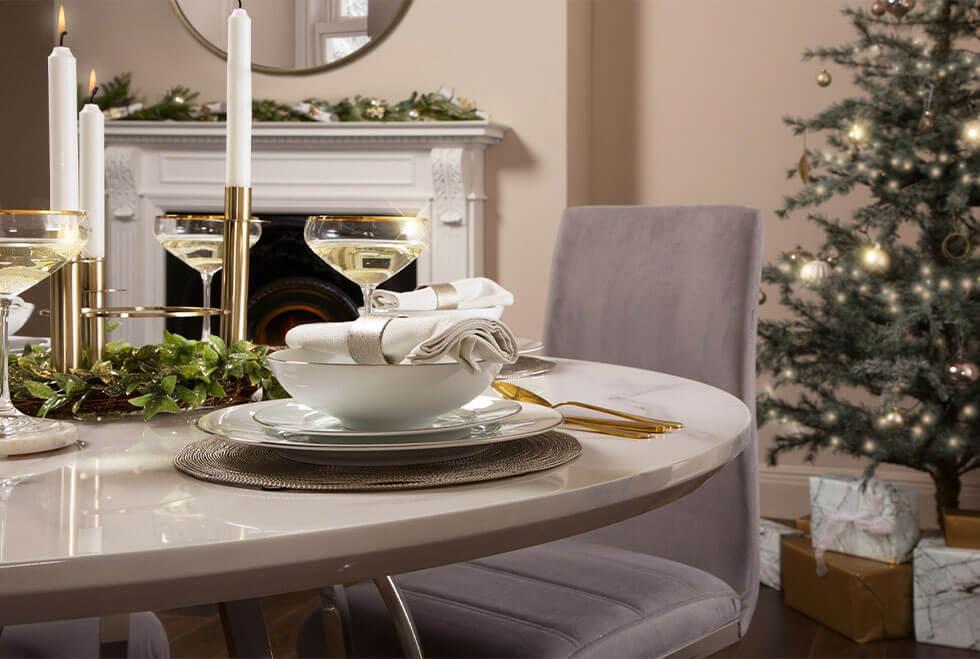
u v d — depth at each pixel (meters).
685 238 1.71
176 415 1.07
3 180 4.57
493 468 0.77
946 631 2.66
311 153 3.98
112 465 0.82
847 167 2.85
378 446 0.74
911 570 2.73
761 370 2.99
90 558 0.57
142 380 1.04
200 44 4.23
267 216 4.09
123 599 0.59
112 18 4.32
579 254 1.84
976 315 2.68
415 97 3.86
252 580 0.62
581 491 0.72
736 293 1.61
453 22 3.91
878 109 2.87
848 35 3.69
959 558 2.63
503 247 3.91
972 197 2.80
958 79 2.82
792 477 3.82
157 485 0.75
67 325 1.08
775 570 3.05
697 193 3.92
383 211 3.94
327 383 0.78
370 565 0.65
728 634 1.42
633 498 0.77
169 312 1.09
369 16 4.02
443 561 0.68
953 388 2.73
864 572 2.69
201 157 4.10
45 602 0.58
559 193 3.82
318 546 0.62
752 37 3.81
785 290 2.98
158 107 4.05
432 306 1.26
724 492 1.54
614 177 4.05
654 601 1.32
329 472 0.77
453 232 3.86
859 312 2.85
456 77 3.92
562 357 1.83
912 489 2.80
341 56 4.06
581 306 1.82
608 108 4.04
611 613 1.27
